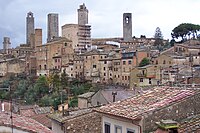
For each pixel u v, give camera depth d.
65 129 25.14
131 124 17.44
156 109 16.73
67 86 98.81
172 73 78.50
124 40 176.75
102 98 42.84
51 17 197.50
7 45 193.50
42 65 139.50
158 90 20.44
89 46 162.62
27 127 14.70
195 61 98.62
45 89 93.62
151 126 16.58
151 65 95.88
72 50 141.88
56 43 138.75
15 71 140.88
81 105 46.38
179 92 18.59
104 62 117.38
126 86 100.75
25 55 153.12
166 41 170.38
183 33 160.38
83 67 122.00
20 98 86.12
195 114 17.39
